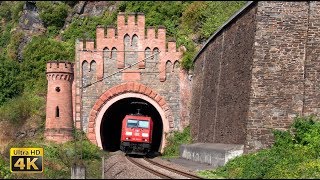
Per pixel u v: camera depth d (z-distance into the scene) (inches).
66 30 1681.8
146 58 1384.1
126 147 1333.7
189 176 751.7
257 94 885.8
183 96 1390.3
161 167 949.2
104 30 1378.0
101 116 1362.0
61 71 1328.7
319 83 896.3
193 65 1406.3
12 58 1627.7
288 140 862.5
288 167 732.7
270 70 890.7
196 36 1524.4
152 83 1381.6
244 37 960.9
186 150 1203.2
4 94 1481.3
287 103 888.9
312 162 749.3
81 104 1359.5
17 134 1352.1
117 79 1376.7
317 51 900.0
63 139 1312.7
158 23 1621.6
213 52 1198.9
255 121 879.7
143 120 1346.0
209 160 969.5
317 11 903.1
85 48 1371.8
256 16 898.1
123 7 1728.6
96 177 748.6
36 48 1573.6
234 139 951.0
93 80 1369.3
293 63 896.3
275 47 894.4
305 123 868.6
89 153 1144.2
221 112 1072.2
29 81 1518.2
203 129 1229.1
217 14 1608.0
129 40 1382.9
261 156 812.6
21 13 1759.4
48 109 1326.3
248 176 713.6
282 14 900.0
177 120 1384.1
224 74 1079.0
